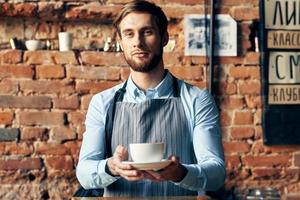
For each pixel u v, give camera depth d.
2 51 3.93
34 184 3.94
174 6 4.05
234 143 4.07
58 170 3.95
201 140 2.22
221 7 4.07
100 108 2.31
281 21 4.12
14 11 3.94
